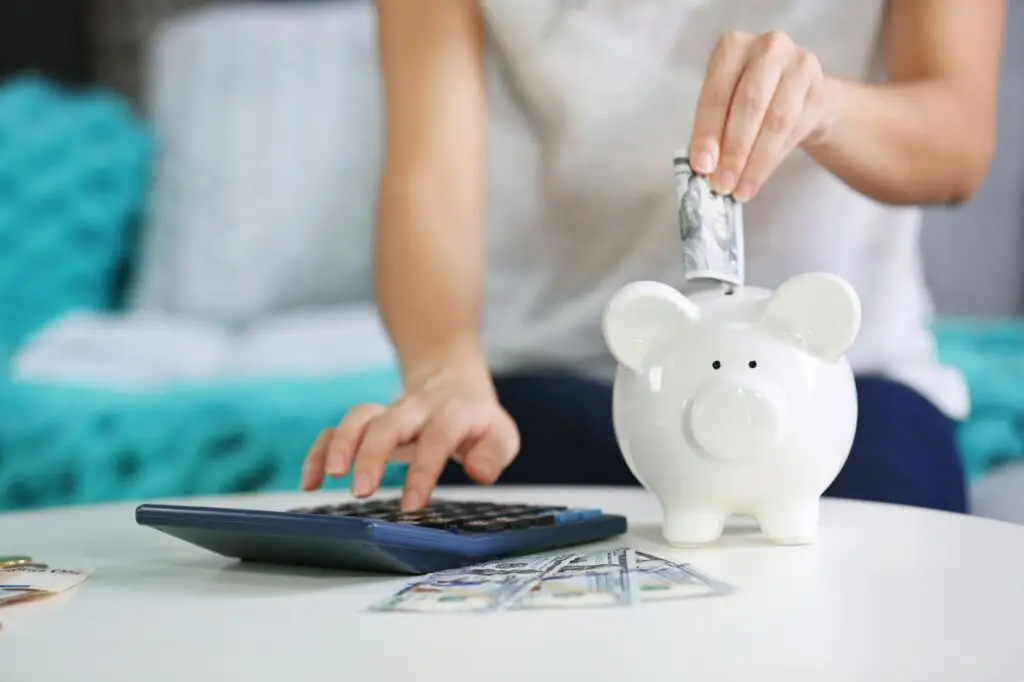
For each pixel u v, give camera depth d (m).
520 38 1.08
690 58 1.06
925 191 0.92
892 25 1.01
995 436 1.76
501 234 1.14
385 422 0.75
